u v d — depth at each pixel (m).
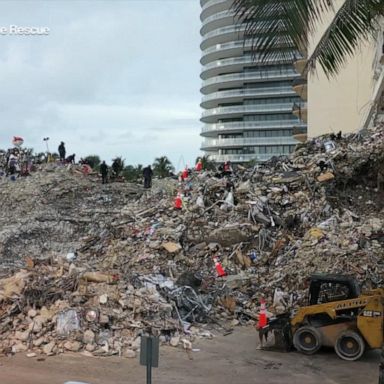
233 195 23.44
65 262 16.22
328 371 10.29
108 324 12.08
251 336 13.22
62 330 11.61
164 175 56.56
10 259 26.31
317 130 41.59
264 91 68.81
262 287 16.89
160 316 13.05
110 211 31.89
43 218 31.42
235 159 75.31
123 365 10.44
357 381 9.65
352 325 11.15
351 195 22.86
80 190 37.28
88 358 10.80
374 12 8.42
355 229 19.42
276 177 24.61
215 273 18.69
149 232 22.53
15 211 34.28
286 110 69.44
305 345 11.55
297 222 21.09
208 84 73.50
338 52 8.89
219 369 10.43
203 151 87.38
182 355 11.41
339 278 11.64
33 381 9.21
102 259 22.25
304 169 25.09
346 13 8.46
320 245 18.55
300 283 16.34
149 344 5.73
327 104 41.16
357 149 25.09
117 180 42.62
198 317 14.29
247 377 9.91
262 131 73.12
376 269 16.67
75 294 12.87
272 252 19.30
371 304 10.97
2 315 12.25
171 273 18.59
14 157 42.38
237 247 20.08
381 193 22.67
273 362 10.94
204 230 21.34
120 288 13.73
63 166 43.97
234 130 75.94
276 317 12.68
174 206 24.61
